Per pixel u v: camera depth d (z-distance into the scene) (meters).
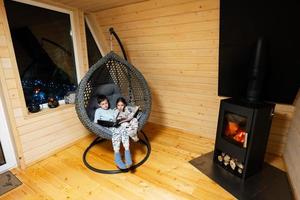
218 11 1.88
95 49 3.07
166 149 2.48
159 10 2.16
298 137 1.77
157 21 2.28
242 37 1.83
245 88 2.15
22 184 1.89
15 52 2.07
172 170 2.06
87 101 2.30
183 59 2.49
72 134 2.62
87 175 2.01
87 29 2.91
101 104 2.36
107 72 2.46
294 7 1.46
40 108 2.31
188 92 2.78
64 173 2.04
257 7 1.60
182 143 2.64
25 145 2.11
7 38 1.87
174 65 2.63
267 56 1.75
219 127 2.04
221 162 2.11
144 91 2.43
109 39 2.91
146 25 2.40
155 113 3.30
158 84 3.03
